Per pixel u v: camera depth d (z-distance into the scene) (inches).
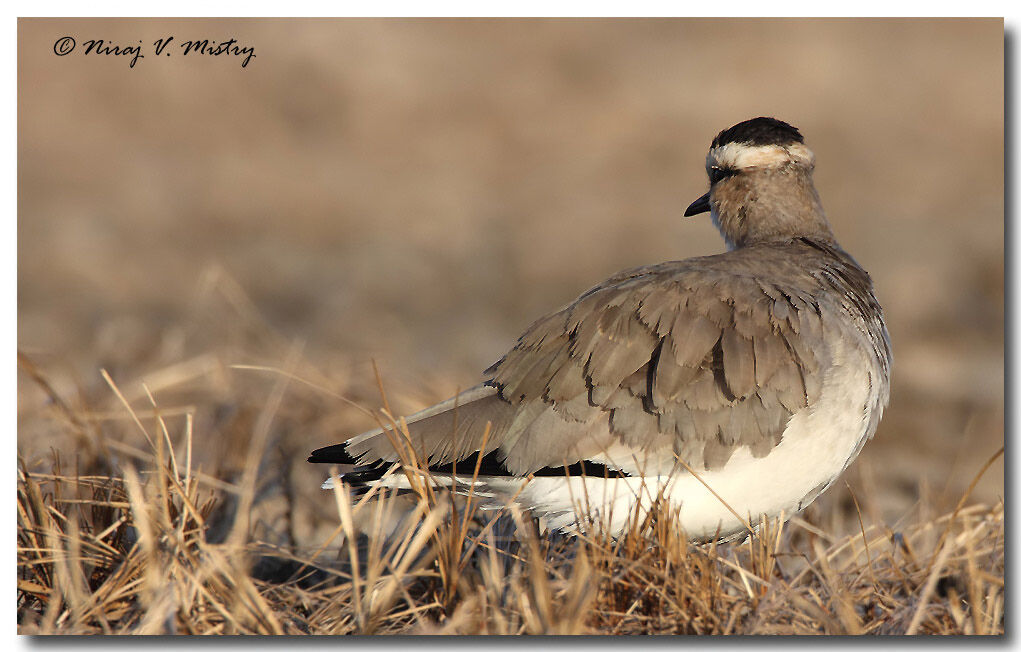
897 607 301.1
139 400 444.1
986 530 350.3
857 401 313.3
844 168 1108.5
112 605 292.7
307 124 1210.6
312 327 688.4
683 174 1098.7
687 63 1354.6
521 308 764.0
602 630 277.3
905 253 872.9
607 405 305.6
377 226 943.7
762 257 340.5
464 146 1167.6
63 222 916.0
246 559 313.4
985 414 582.6
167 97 1221.1
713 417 302.4
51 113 1160.2
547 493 310.5
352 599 304.5
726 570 318.3
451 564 293.1
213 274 566.3
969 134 1200.8
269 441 403.9
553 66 1353.3
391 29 1397.6
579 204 1007.0
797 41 1407.5
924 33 1457.9
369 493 314.2
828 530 398.9
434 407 323.9
